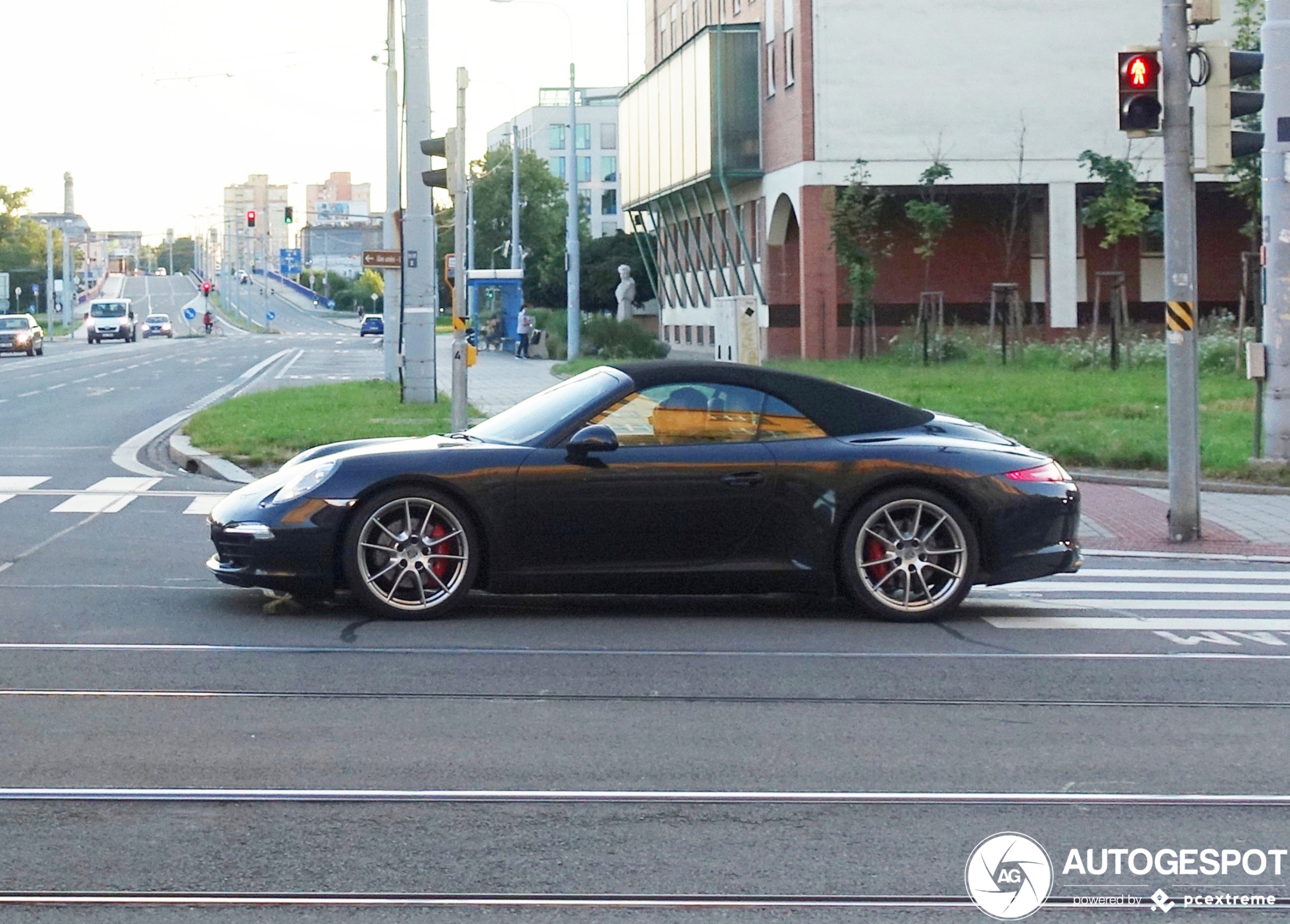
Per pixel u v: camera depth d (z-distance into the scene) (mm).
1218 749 6320
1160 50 12812
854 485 8906
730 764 6008
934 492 9023
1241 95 12891
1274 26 16094
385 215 34781
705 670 7766
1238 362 29281
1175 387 13180
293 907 4449
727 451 8906
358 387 31625
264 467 18312
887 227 44219
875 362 38656
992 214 44594
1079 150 41469
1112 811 5457
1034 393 26500
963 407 24250
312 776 5801
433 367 26312
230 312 171250
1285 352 16688
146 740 6301
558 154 142250
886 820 5312
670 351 58688
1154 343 35250
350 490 8820
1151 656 8281
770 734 6496
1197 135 33781
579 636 8625
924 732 6562
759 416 9039
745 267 49125
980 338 38969
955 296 44750
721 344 19422
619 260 87438
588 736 6418
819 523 8898
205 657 7930
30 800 5484
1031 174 41469
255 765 5941
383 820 5289
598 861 4867
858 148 41500
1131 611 9766
